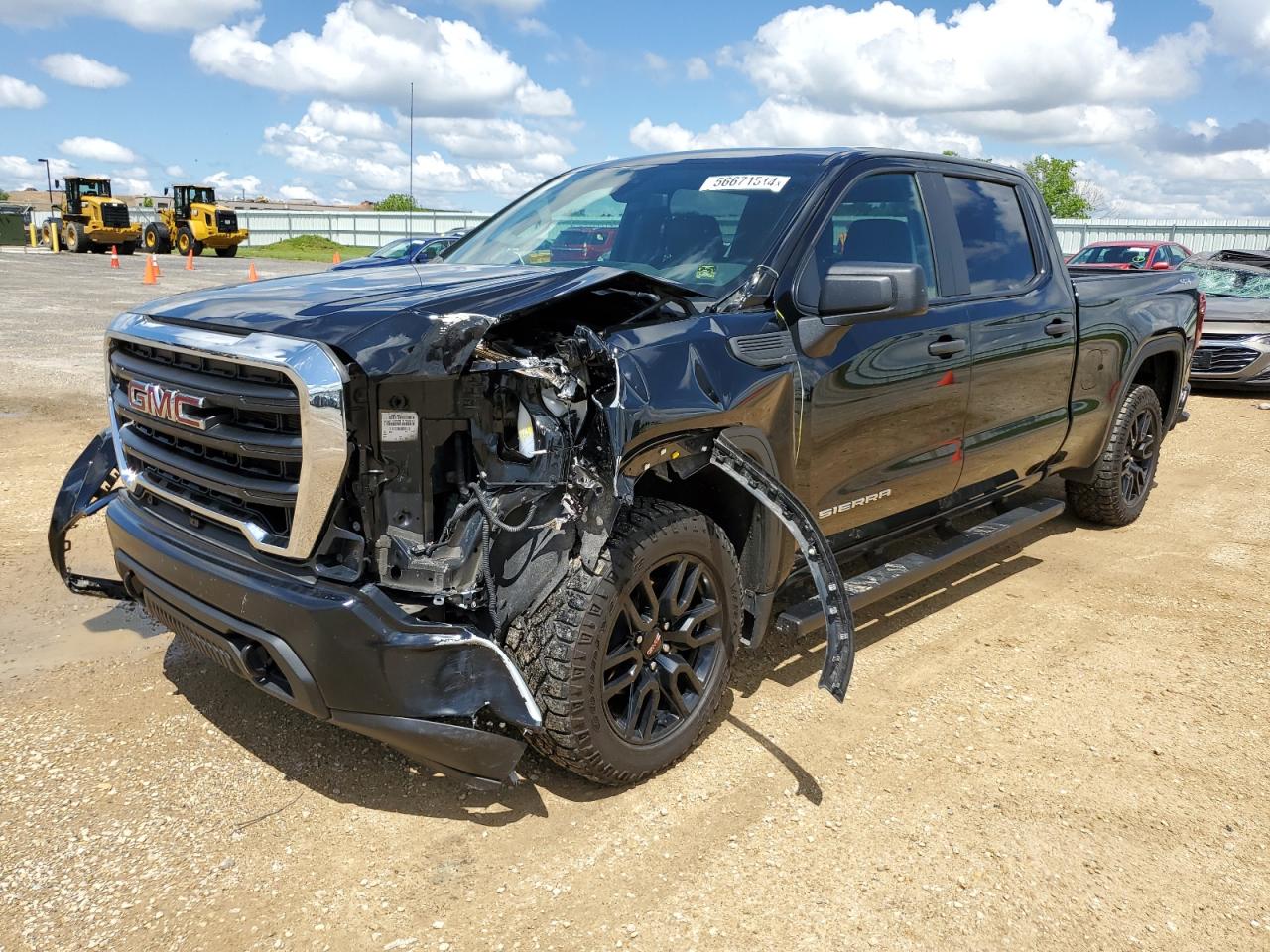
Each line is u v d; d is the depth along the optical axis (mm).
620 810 2885
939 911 2496
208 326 2660
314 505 2406
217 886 2504
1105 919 2494
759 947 2350
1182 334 5824
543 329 2793
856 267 3082
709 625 3146
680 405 2742
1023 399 4484
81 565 4676
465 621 2648
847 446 3512
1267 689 3824
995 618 4488
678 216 3658
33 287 21547
